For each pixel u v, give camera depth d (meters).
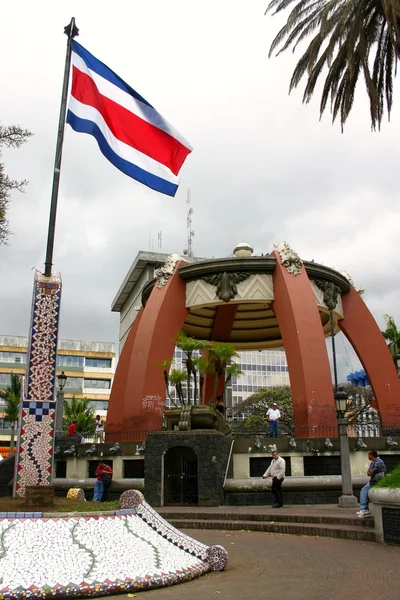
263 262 23.84
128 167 14.71
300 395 20.91
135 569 7.39
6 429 75.94
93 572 7.04
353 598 6.70
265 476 17.09
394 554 9.69
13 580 6.50
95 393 83.19
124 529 8.46
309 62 19.50
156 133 15.41
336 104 20.81
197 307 24.95
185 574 7.75
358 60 19.22
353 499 16.05
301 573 8.36
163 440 18.47
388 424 23.94
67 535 7.71
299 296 22.41
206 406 19.47
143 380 22.34
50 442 11.31
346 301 26.61
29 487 9.76
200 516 15.28
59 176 12.72
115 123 14.78
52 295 12.03
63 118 13.14
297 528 12.92
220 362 21.14
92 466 21.98
